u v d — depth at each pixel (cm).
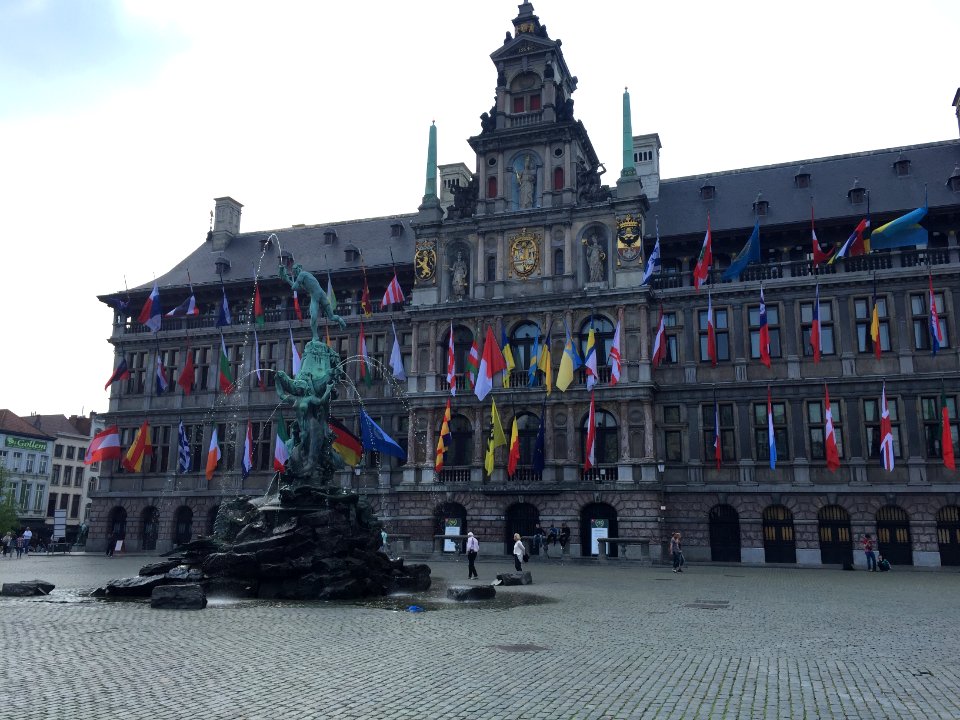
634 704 1127
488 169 5600
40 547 7350
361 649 1552
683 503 4925
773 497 4775
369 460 5606
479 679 1283
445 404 5284
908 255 4781
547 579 3412
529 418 5175
